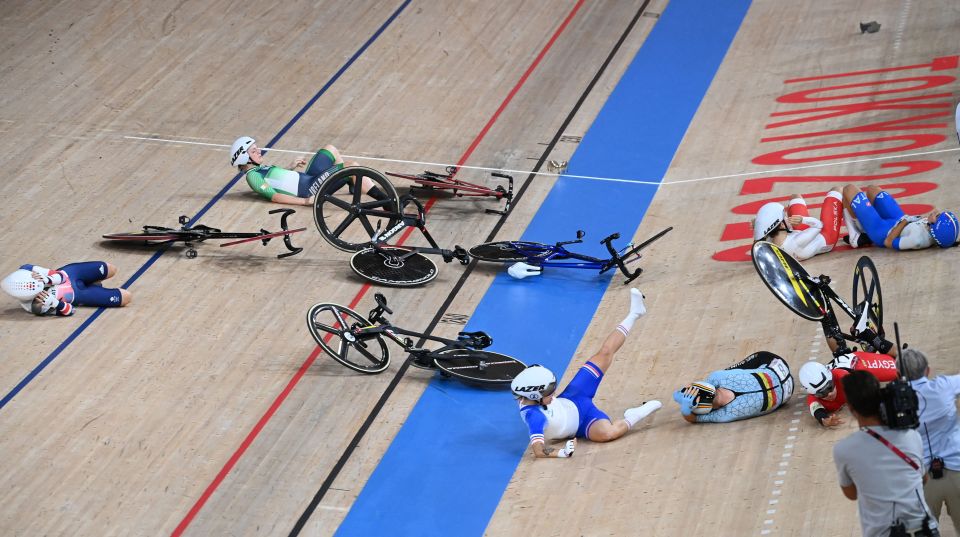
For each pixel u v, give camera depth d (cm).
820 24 3528
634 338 2119
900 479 1164
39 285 2211
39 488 1803
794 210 2261
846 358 1650
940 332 1889
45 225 2600
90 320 2255
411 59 3375
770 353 1836
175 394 2025
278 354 2139
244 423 1947
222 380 2064
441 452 1859
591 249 2480
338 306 2097
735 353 1995
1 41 3450
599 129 3011
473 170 2822
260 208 2683
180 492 1789
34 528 1719
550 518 1656
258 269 2431
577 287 2341
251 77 3275
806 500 1561
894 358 1694
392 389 2036
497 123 3053
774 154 2808
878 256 2200
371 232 2416
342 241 2447
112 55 3381
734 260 2330
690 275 2309
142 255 2488
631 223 2573
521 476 1778
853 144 2778
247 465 1845
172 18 3572
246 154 2691
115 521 1731
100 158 2895
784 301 1764
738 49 3425
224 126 3041
